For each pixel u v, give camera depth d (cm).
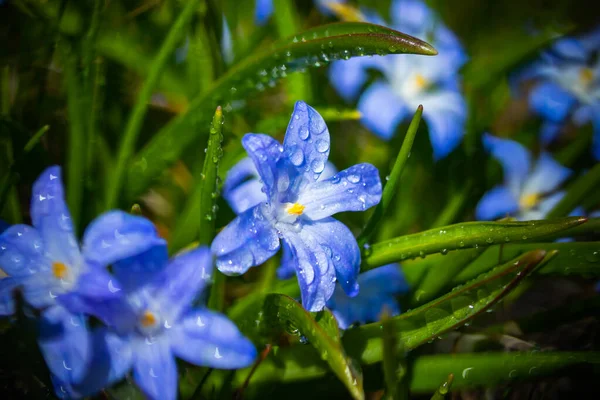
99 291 12
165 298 13
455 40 22
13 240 13
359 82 21
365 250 15
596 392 17
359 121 21
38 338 13
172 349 13
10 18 19
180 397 15
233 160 17
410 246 15
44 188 13
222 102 17
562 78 22
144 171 17
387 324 13
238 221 13
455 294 14
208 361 12
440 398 14
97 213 17
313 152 14
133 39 20
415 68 21
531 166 21
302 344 15
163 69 17
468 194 19
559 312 17
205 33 19
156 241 12
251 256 13
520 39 24
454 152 20
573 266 15
